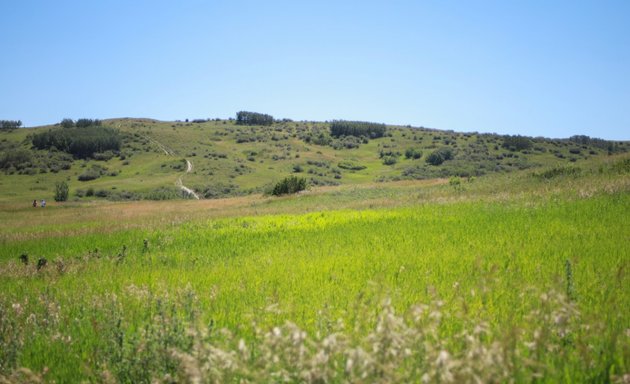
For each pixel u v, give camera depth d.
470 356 3.75
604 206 18.20
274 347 4.08
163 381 4.85
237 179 132.12
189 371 4.03
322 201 45.59
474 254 11.68
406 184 53.25
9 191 119.56
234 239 19.47
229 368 4.04
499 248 12.20
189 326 5.70
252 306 8.05
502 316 6.37
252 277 11.07
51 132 168.25
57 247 21.25
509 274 9.05
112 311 7.77
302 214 30.36
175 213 43.00
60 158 154.62
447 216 20.89
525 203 21.67
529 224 15.84
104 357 5.94
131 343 5.80
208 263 14.41
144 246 18.88
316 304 7.87
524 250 11.48
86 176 134.38
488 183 36.66
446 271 9.95
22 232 29.88
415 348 4.20
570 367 4.61
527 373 4.32
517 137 165.88
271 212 35.78
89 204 65.00
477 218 19.00
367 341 4.16
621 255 10.13
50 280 12.88
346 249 14.56
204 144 184.62
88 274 13.70
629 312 6.20
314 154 176.88
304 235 18.97
